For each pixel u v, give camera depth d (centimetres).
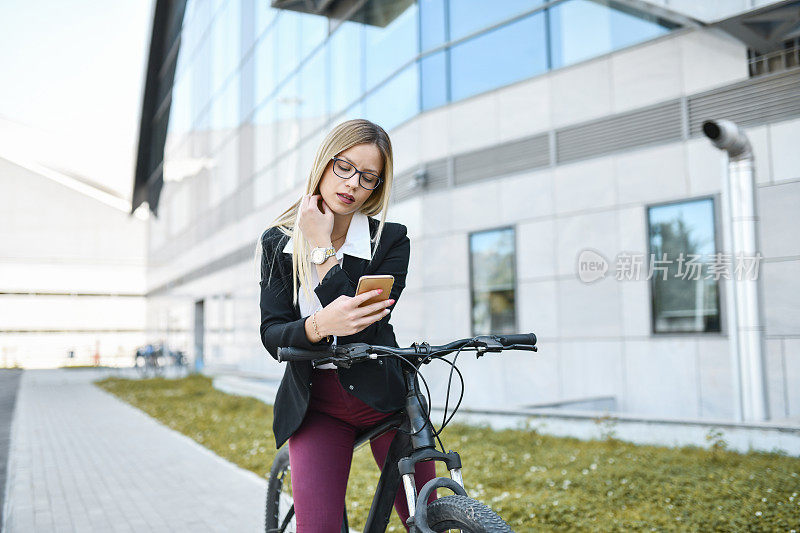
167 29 3003
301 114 1477
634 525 360
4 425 966
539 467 522
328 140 176
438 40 1070
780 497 394
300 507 180
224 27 2155
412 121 1091
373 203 189
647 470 485
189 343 2425
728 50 780
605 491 441
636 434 617
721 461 510
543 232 934
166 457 680
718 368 766
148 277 3625
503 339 179
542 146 945
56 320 3741
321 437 187
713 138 603
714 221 784
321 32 1397
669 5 712
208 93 2330
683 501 405
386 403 177
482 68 1016
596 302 877
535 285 938
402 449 179
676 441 589
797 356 706
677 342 801
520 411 703
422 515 157
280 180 1583
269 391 1152
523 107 966
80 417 1052
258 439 761
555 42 938
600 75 890
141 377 2148
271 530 257
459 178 1034
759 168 746
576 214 902
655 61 840
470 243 1018
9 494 525
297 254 178
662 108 833
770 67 754
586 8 907
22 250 3756
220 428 870
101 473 602
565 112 923
